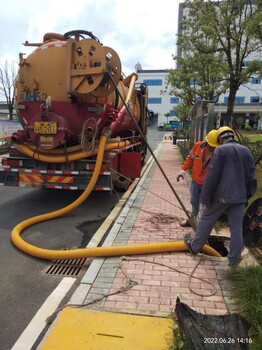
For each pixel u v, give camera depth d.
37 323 3.10
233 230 3.97
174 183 9.87
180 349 2.47
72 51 6.11
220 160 3.83
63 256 4.46
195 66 18.78
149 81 71.62
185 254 4.52
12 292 3.69
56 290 3.72
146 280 3.79
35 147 6.84
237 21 14.98
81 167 6.79
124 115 8.31
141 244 4.67
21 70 6.82
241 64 15.43
